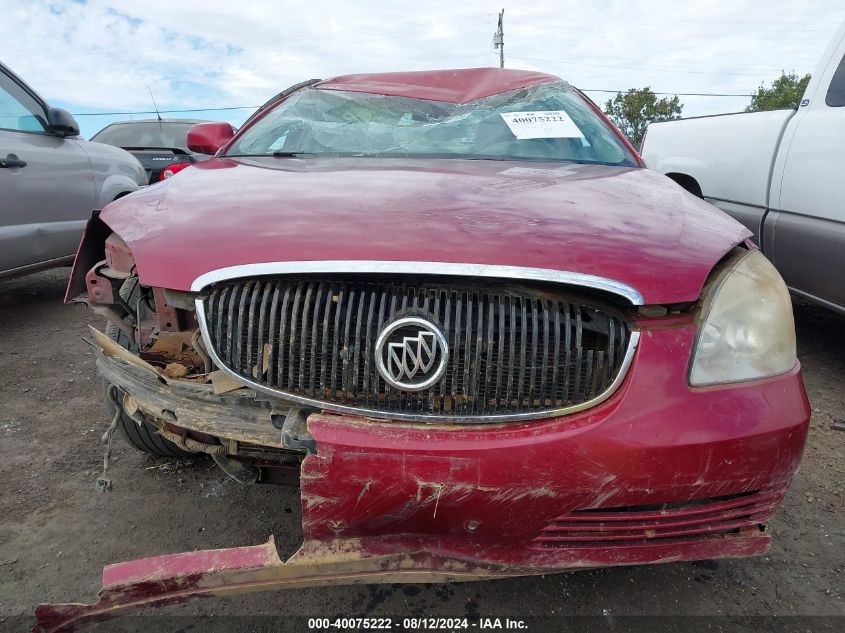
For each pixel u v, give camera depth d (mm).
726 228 1824
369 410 1458
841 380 3619
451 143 2623
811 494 2479
